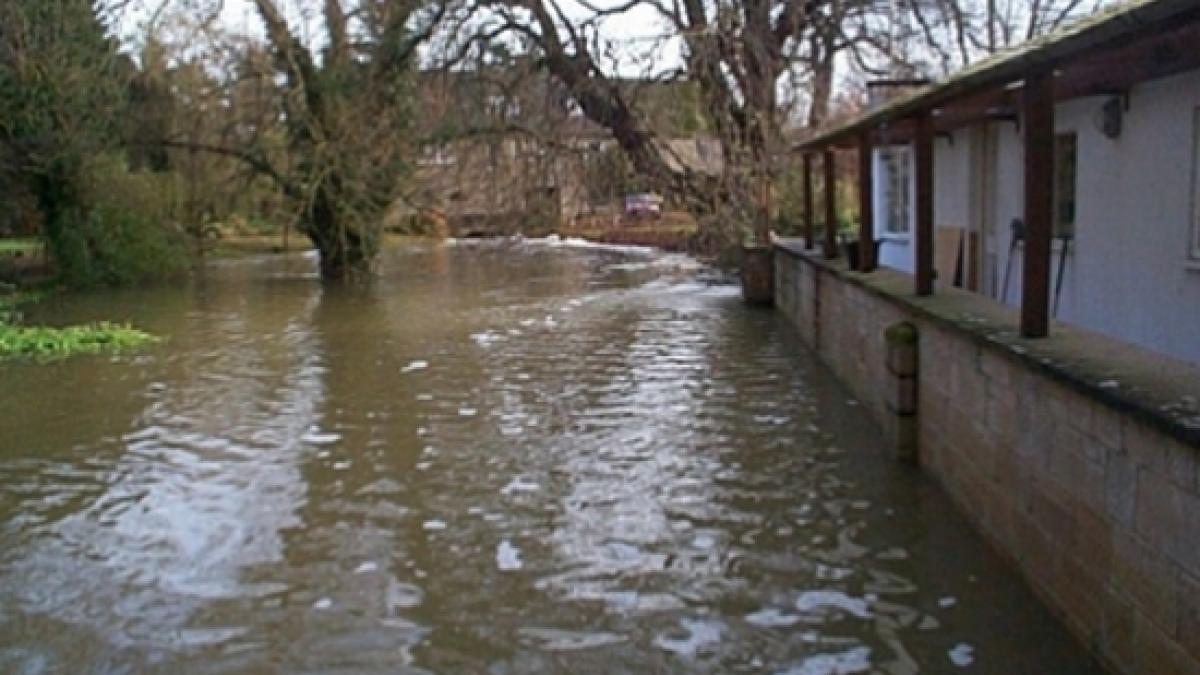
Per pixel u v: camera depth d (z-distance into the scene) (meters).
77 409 10.19
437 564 5.77
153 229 24.33
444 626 4.97
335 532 6.34
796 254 14.70
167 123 25.25
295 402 10.28
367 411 9.77
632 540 6.07
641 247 32.09
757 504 6.65
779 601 5.12
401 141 23.67
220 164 25.75
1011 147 10.07
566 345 13.71
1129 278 7.65
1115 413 3.92
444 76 22.22
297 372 12.04
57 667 4.62
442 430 8.92
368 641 4.82
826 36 20.31
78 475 7.77
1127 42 4.36
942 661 4.40
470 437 8.65
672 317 16.45
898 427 7.43
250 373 12.04
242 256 31.20
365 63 23.44
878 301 8.65
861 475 7.21
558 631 4.88
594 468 7.61
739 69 19.69
